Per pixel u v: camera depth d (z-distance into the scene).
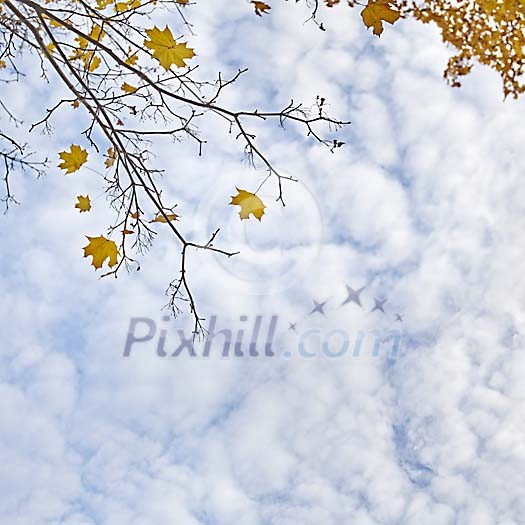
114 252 2.08
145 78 1.87
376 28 1.81
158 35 1.88
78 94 1.91
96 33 2.21
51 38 1.87
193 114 2.04
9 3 1.79
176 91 2.03
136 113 2.09
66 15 2.15
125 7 2.25
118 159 2.09
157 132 2.06
